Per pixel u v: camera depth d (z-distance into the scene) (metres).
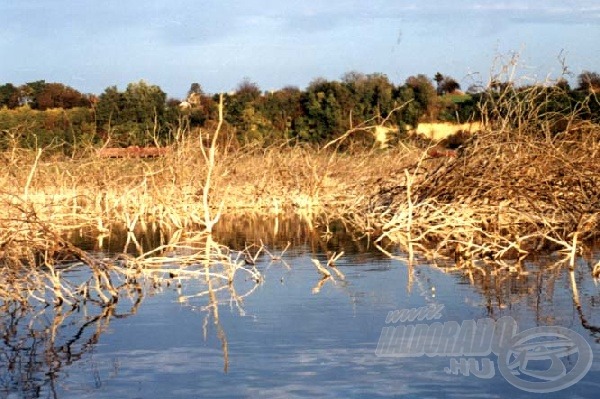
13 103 48.72
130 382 8.14
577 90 25.75
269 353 9.06
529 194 17.52
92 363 8.85
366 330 10.02
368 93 46.28
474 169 19.06
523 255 15.87
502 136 19.48
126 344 9.62
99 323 10.80
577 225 15.98
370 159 31.23
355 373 8.27
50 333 10.27
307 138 45.97
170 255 16.95
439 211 17.92
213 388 7.90
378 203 22.78
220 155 27.12
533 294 12.02
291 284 13.37
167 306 11.81
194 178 25.47
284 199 27.86
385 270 14.60
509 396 7.52
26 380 8.26
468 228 17.38
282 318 10.79
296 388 7.84
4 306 12.00
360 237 19.64
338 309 11.28
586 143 18.89
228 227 22.48
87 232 21.59
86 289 12.47
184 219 23.27
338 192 27.72
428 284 13.06
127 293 12.98
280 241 19.31
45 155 29.27
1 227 13.05
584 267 14.32
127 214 22.52
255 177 28.66
